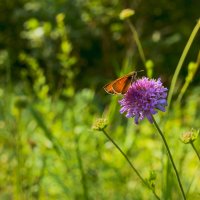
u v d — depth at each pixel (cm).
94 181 549
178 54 1327
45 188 552
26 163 554
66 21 1211
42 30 703
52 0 1180
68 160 512
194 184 505
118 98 509
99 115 697
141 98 303
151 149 593
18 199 462
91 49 1359
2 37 1339
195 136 309
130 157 576
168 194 382
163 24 1362
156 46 1231
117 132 608
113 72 1259
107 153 591
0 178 582
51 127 627
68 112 677
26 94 780
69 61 642
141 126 668
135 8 1202
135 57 983
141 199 509
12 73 1146
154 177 313
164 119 449
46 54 1115
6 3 1341
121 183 537
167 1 1289
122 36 1169
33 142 568
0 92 616
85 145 577
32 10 1234
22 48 1325
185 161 566
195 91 891
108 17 1174
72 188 526
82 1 1181
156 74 1232
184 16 1366
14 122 518
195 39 1345
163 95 305
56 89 918
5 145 596
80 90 1227
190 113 723
